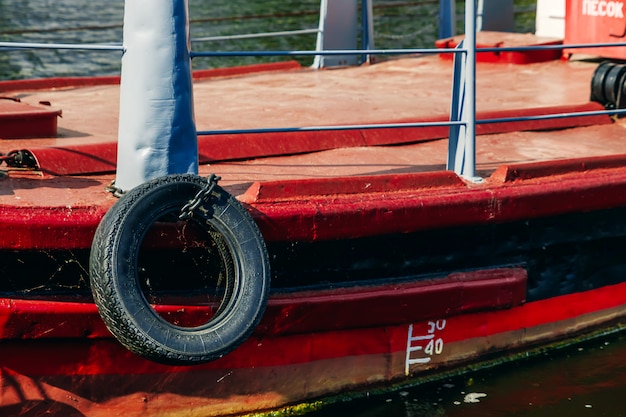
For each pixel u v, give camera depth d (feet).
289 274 17.46
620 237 21.21
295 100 27.99
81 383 16.40
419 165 20.85
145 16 15.99
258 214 16.51
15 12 67.41
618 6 31.91
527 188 19.13
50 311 15.52
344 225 17.17
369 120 24.52
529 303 20.45
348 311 17.70
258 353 17.54
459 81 19.57
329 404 18.70
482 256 19.39
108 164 18.69
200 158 20.01
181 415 17.35
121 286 14.83
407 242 18.43
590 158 20.59
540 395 19.35
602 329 22.17
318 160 20.94
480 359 20.27
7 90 29.50
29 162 18.24
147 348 14.92
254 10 71.61
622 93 25.86
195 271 16.61
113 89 30.40
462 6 75.56
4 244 14.99
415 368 19.38
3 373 15.80
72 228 15.28
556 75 32.68
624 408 18.88
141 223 15.19
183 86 16.30
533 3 73.36
